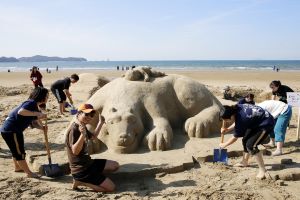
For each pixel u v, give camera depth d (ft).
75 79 30.17
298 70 147.23
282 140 18.51
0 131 15.56
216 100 21.83
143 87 20.39
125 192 14.38
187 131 20.10
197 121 20.01
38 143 20.80
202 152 17.80
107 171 15.40
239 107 15.70
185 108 20.75
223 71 138.72
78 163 14.14
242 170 16.49
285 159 17.19
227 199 13.60
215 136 20.20
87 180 14.21
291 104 20.75
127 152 17.83
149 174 15.81
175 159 16.98
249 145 15.47
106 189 14.32
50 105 36.47
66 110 32.55
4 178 15.78
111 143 18.19
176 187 14.79
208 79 89.66
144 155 17.60
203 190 14.35
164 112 20.13
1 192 14.28
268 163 17.15
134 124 18.24
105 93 20.53
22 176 16.14
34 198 13.75
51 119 28.43
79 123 13.96
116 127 17.99
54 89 30.40
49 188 14.69
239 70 149.79
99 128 15.05
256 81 80.69
